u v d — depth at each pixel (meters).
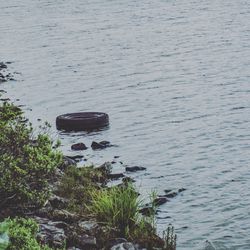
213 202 29.70
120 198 25.81
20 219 21.03
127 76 69.00
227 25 111.38
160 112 50.81
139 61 79.38
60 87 64.19
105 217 25.30
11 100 58.31
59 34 111.69
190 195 30.83
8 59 86.12
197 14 132.25
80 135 43.97
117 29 115.19
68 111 52.91
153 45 93.19
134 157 38.22
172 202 29.81
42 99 58.25
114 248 22.81
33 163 24.03
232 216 27.84
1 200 23.70
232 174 33.94
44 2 186.25
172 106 52.81
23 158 24.45
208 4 151.50
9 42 104.44
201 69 71.00
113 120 48.47
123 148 40.47
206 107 51.62
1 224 16.00
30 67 78.19
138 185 32.56
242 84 60.88
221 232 26.17
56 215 24.64
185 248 24.58
